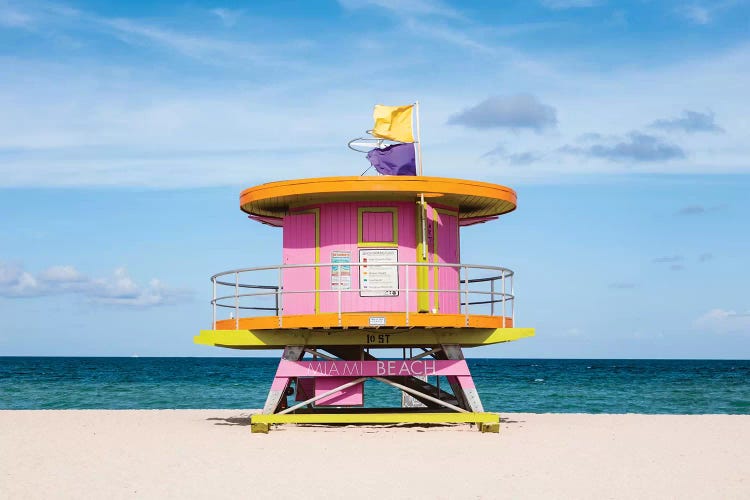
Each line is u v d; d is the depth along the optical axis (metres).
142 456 16.09
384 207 19.81
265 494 12.19
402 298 19.53
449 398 22.89
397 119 20.73
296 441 18.00
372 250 19.69
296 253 20.48
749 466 15.04
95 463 15.24
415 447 17.00
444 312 20.33
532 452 16.52
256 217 22.97
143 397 56.34
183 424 23.44
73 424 23.50
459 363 19.70
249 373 106.69
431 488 12.65
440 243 20.45
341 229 19.89
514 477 13.61
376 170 20.70
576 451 16.78
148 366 144.00
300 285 20.22
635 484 13.10
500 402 52.44
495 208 21.83
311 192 19.05
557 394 60.69
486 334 19.98
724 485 13.08
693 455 16.45
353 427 20.73
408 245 19.73
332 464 14.82
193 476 13.71
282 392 19.80
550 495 12.20
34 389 66.12
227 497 11.99
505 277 21.02
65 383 77.00
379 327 18.91
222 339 19.88
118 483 13.14
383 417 19.47
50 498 12.01
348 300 19.53
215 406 48.75
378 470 14.19
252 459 15.48
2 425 23.17
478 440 18.28
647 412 45.09
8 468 14.73
